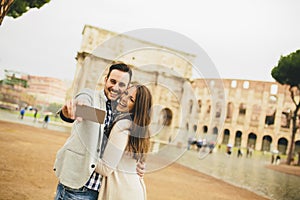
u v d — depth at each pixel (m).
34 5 15.94
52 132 18.98
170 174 11.68
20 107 30.27
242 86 38.22
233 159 23.61
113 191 1.90
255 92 37.69
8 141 12.39
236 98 38.28
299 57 24.22
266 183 13.25
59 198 2.00
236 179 13.29
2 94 29.80
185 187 9.54
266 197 10.22
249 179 13.78
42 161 9.33
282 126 36.12
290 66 24.58
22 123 21.81
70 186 1.87
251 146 37.09
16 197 5.54
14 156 9.42
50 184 6.80
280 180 14.72
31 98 30.09
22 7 15.50
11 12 15.53
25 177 7.07
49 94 30.16
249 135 38.53
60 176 1.91
